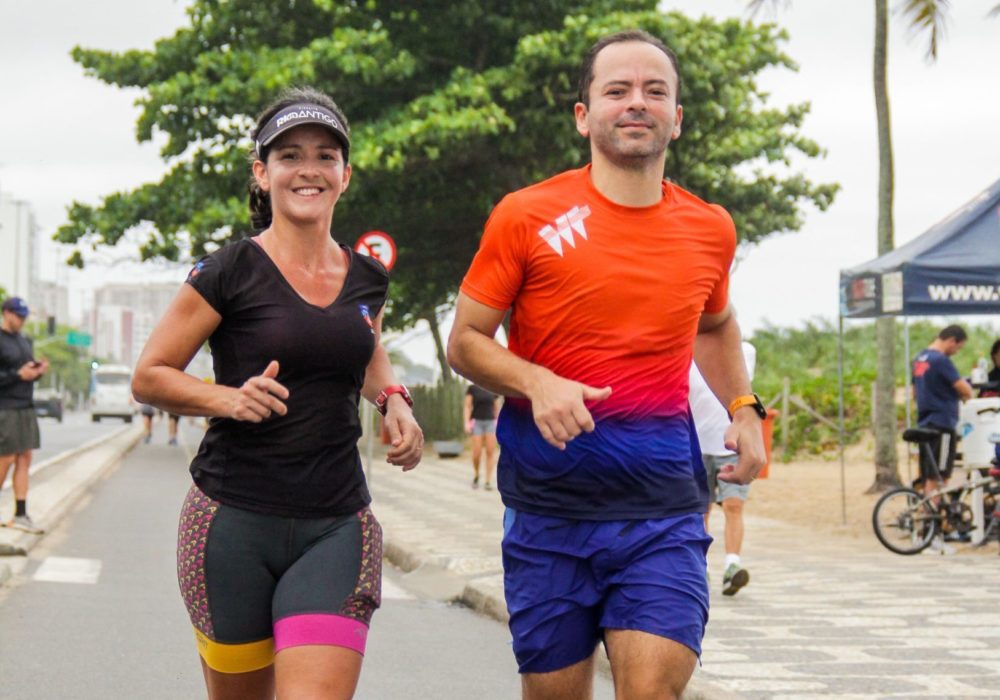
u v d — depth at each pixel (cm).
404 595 1331
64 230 3766
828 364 4712
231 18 3819
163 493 2552
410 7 3750
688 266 489
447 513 2106
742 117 3797
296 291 480
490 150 3591
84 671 882
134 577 1355
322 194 486
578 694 497
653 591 475
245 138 3706
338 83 3550
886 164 2333
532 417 492
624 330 483
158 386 466
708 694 792
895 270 1684
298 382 477
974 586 1288
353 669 466
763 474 2061
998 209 1691
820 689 806
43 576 1329
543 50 3316
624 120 480
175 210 3678
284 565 481
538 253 483
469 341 490
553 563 489
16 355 1609
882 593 1238
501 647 1038
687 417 501
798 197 4122
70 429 7025
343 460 486
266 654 492
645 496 485
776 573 1393
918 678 841
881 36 2328
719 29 3744
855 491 2491
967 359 4212
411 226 4050
